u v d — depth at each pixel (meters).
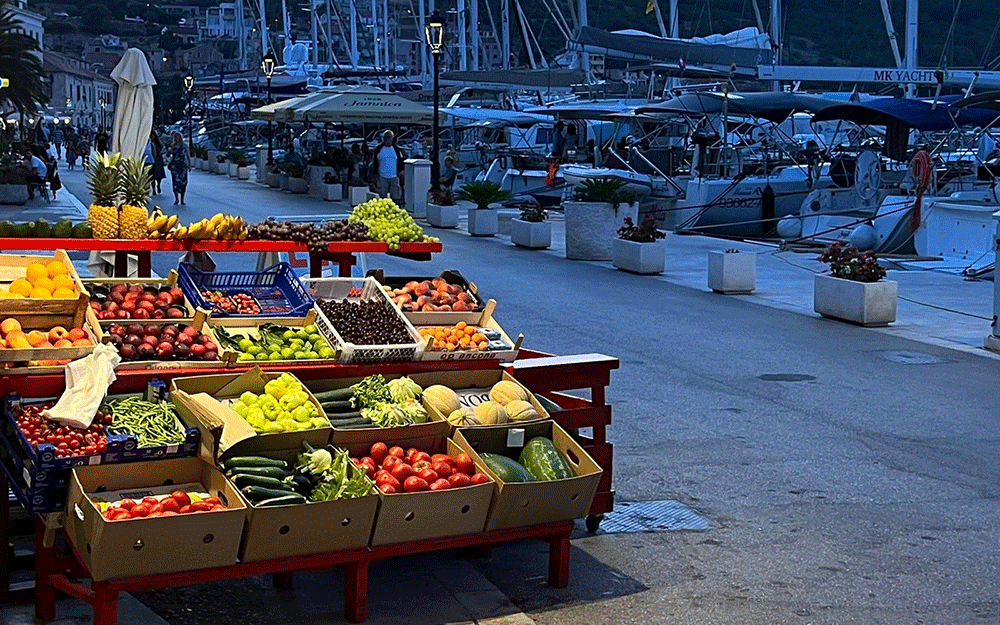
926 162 24.59
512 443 6.39
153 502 5.14
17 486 5.49
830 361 13.04
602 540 7.02
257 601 5.93
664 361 12.79
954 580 6.47
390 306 7.31
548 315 15.81
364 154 41.88
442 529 5.76
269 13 139.75
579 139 40.69
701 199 29.88
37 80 50.75
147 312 6.62
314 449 5.78
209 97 92.50
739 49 37.16
